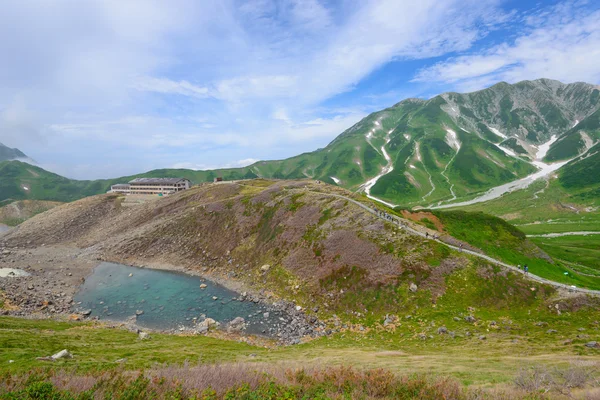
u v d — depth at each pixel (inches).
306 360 1326.3
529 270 2522.1
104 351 1462.8
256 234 3814.0
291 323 2331.4
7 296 2605.8
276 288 2910.9
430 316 2052.2
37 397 487.8
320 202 3693.4
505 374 957.8
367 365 1162.6
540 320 1836.9
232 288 3093.0
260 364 1048.2
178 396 540.1
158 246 4306.1
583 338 1523.1
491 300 2076.8
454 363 1194.6
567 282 2332.7
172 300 2812.5
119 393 534.3
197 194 5777.6
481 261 2353.6
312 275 2847.0
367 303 2354.8
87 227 5890.8
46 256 4451.3
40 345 1440.7
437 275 2315.5
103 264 4023.1
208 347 1754.4
